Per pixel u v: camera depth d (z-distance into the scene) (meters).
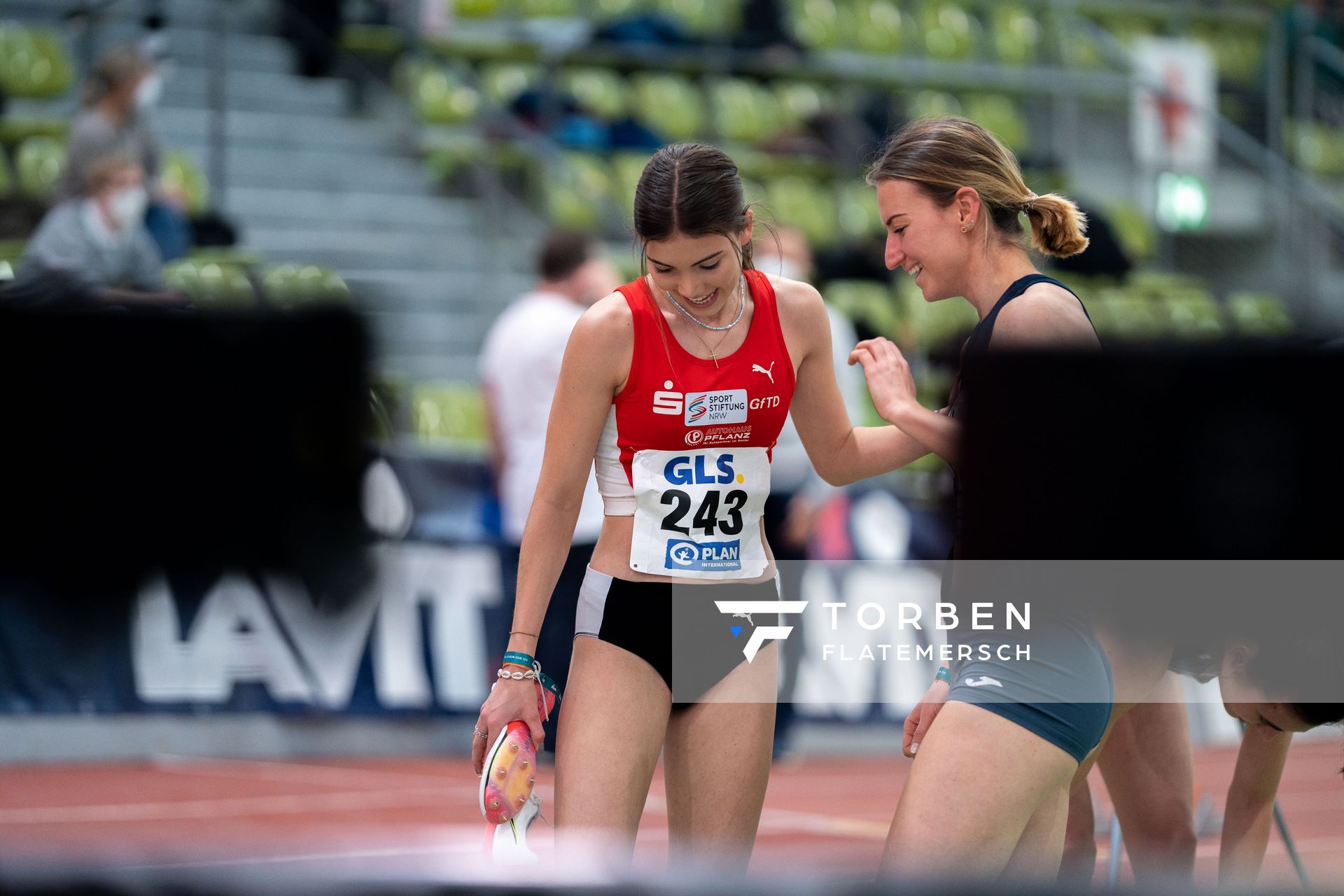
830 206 39.66
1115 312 36.16
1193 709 25.70
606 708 9.39
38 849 4.04
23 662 21.36
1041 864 9.28
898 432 10.64
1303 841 16.66
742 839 9.66
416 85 38.50
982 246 9.48
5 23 35.34
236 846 4.16
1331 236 44.00
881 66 44.53
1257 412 5.53
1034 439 6.12
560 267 20.98
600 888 3.97
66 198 23.20
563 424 9.44
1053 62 47.66
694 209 8.89
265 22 36.53
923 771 8.55
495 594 23.83
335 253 32.62
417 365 31.97
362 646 22.92
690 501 9.60
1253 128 49.81
